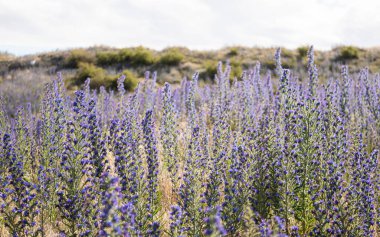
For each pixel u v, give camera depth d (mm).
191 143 6289
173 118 8484
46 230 5480
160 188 7316
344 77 9227
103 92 14250
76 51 33750
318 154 5879
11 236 5113
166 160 7891
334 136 6195
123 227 3709
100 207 4785
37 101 16438
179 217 4637
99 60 32844
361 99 11078
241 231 4844
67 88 24297
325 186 5250
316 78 6887
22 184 4980
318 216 4988
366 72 11773
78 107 5355
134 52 33094
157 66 31531
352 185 5352
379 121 10141
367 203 5066
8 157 5438
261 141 6293
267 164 5852
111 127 6547
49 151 6934
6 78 29094
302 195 5539
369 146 9328
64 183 5434
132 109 8820
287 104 6145
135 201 4895
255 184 5746
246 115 9164
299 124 5887
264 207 5648
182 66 31141
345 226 4934
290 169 5547
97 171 4961
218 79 12805
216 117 9609
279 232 4211
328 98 6832
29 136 8609
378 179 6020
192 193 5121
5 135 5613
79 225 4816
